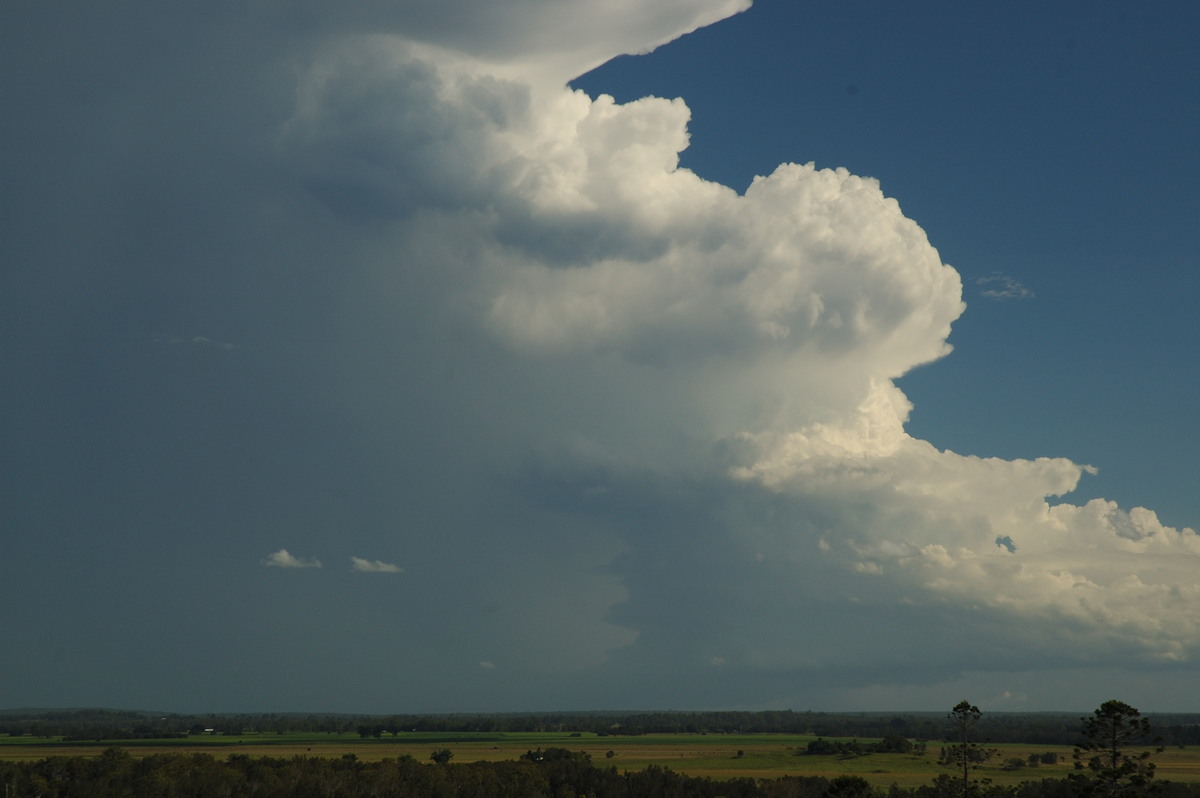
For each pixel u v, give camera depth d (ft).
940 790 404.16
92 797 394.52
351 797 424.05
